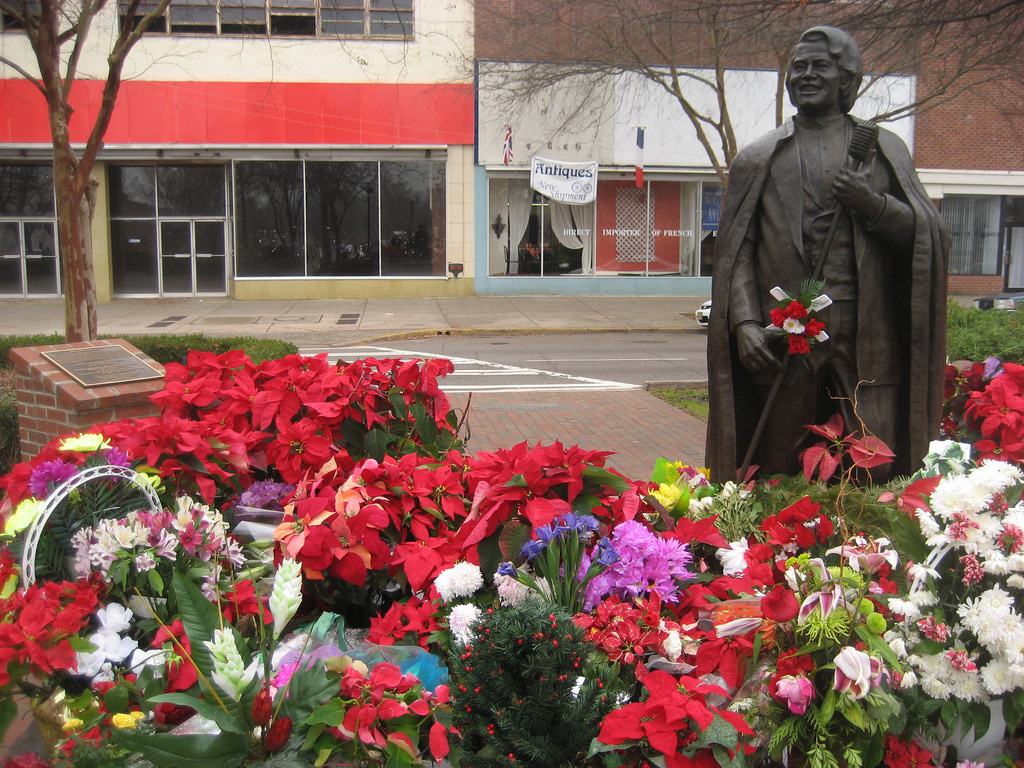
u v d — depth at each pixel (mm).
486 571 3127
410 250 25656
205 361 4871
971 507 2402
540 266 26047
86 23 10242
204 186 25844
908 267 3578
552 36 21375
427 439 4531
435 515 3537
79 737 2434
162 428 3799
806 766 2334
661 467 3691
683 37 17766
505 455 3713
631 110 24891
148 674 2645
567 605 2793
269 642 2883
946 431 4840
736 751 2201
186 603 2656
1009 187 27078
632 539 2873
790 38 10453
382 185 25297
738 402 3920
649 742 2189
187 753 2252
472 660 2344
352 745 2434
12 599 2525
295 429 4109
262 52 24234
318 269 25609
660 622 2645
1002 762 2475
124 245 25922
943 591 2459
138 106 24172
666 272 26266
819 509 3025
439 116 24844
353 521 3299
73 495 3088
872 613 2334
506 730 2273
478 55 24250
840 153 3596
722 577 2936
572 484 3234
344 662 2564
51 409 6031
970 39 10680
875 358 3604
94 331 10867
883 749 2348
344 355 16188
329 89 24562
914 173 3621
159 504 3256
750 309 3664
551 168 25141
